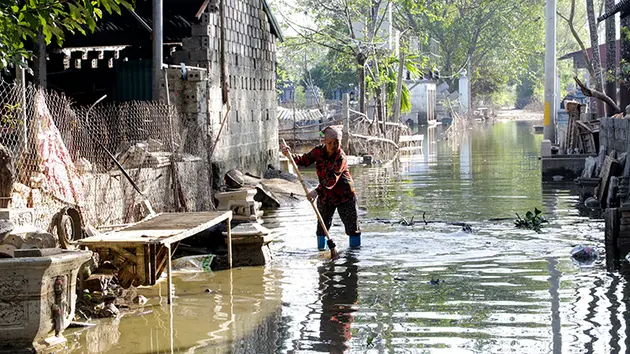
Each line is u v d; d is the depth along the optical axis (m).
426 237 12.55
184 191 14.20
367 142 30.89
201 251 11.70
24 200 9.04
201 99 16.45
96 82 20.72
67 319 7.48
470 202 16.72
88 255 7.57
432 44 63.41
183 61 18.36
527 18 68.81
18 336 7.02
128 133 13.95
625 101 26.72
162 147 13.68
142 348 7.35
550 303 8.56
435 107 67.75
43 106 9.81
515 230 13.05
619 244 11.38
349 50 40.22
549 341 7.30
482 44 69.56
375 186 20.59
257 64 22.80
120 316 8.45
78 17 8.54
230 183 17.41
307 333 7.72
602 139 18.64
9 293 6.97
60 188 9.71
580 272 9.98
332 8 38.28
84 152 11.59
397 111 38.84
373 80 39.75
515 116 79.38
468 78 69.44
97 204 10.75
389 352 7.11
